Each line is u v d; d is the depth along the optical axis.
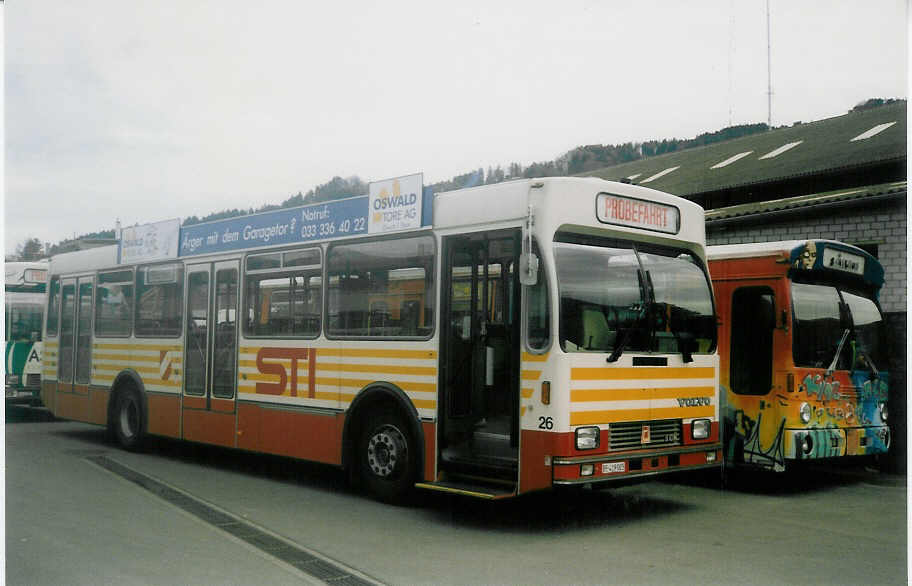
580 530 7.59
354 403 8.91
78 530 7.37
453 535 7.34
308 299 9.70
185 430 11.37
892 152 14.95
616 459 7.34
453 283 8.17
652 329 7.93
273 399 9.98
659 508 8.69
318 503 8.71
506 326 7.75
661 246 8.31
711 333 8.52
